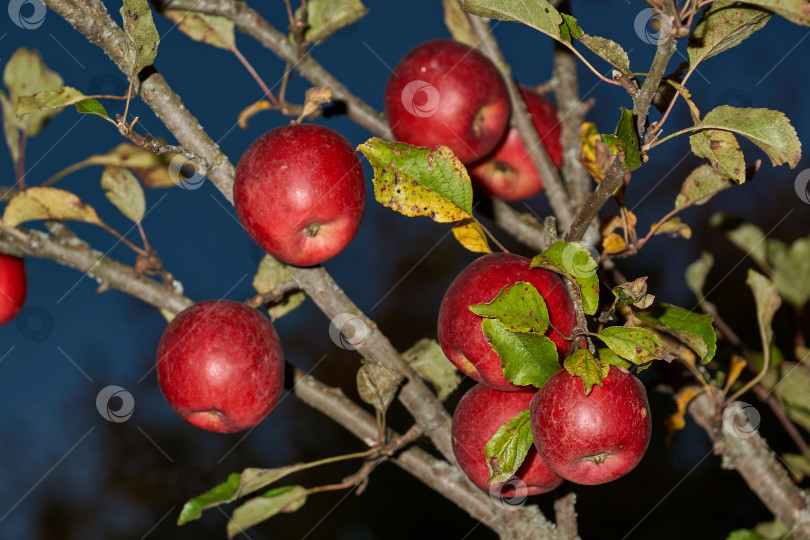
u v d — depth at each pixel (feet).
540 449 2.79
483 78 3.51
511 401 2.97
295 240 3.12
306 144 3.09
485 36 3.69
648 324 2.93
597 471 2.79
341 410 3.28
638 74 2.72
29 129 3.41
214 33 3.50
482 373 2.91
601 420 2.73
